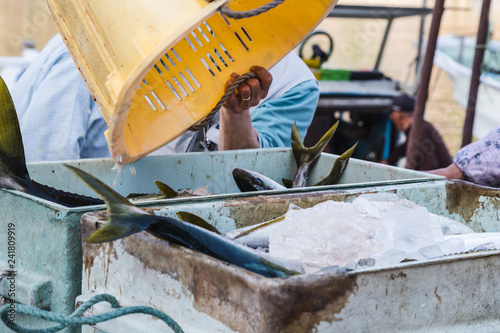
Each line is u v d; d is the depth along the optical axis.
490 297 1.21
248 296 1.02
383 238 1.26
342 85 5.43
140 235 1.24
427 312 1.14
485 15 3.51
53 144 2.69
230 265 1.08
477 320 1.20
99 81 1.51
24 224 1.56
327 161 2.35
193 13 1.42
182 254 1.15
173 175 2.20
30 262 1.54
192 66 1.86
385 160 5.19
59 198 1.85
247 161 2.34
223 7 1.37
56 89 2.74
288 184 2.30
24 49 6.05
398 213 1.28
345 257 1.20
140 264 1.24
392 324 1.10
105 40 1.46
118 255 1.30
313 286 1.01
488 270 1.20
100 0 1.49
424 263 1.12
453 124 8.11
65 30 1.64
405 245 1.24
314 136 5.22
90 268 1.38
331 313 1.04
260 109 2.79
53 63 2.83
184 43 1.86
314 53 5.58
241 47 1.89
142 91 1.79
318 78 5.43
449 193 1.90
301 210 1.32
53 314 1.07
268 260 1.19
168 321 1.11
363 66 9.07
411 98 5.11
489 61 5.73
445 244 1.29
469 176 2.86
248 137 2.42
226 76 1.86
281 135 2.72
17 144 1.77
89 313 1.31
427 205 1.87
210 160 2.26
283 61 2.87
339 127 5.51
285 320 1.00
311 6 1.85
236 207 1.65
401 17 5.84
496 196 1.77
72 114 2.71
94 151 2.88
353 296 1.05
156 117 1.77
